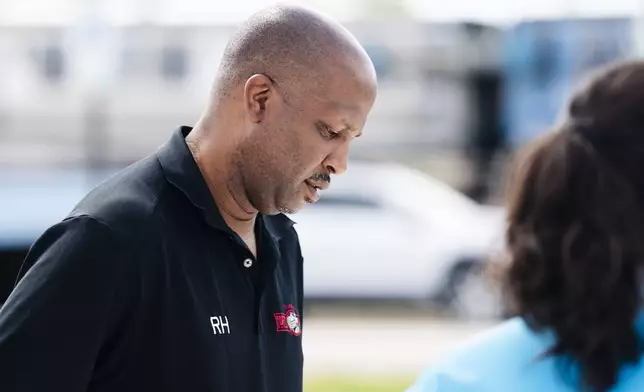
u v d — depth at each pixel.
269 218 2.64
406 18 17.55
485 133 17.39
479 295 13.06
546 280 1.74
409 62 17.50
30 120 16.83
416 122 17.47
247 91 2.36
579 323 1.69
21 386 2.02
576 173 1.72
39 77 16.98
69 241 2.12
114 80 17.19
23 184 14.44
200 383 2.19
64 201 14.36
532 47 17.27
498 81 17.44
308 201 2.45
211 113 2.44
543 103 17.12
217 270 2.31
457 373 1.81
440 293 13.16
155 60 17.23
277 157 2.36
